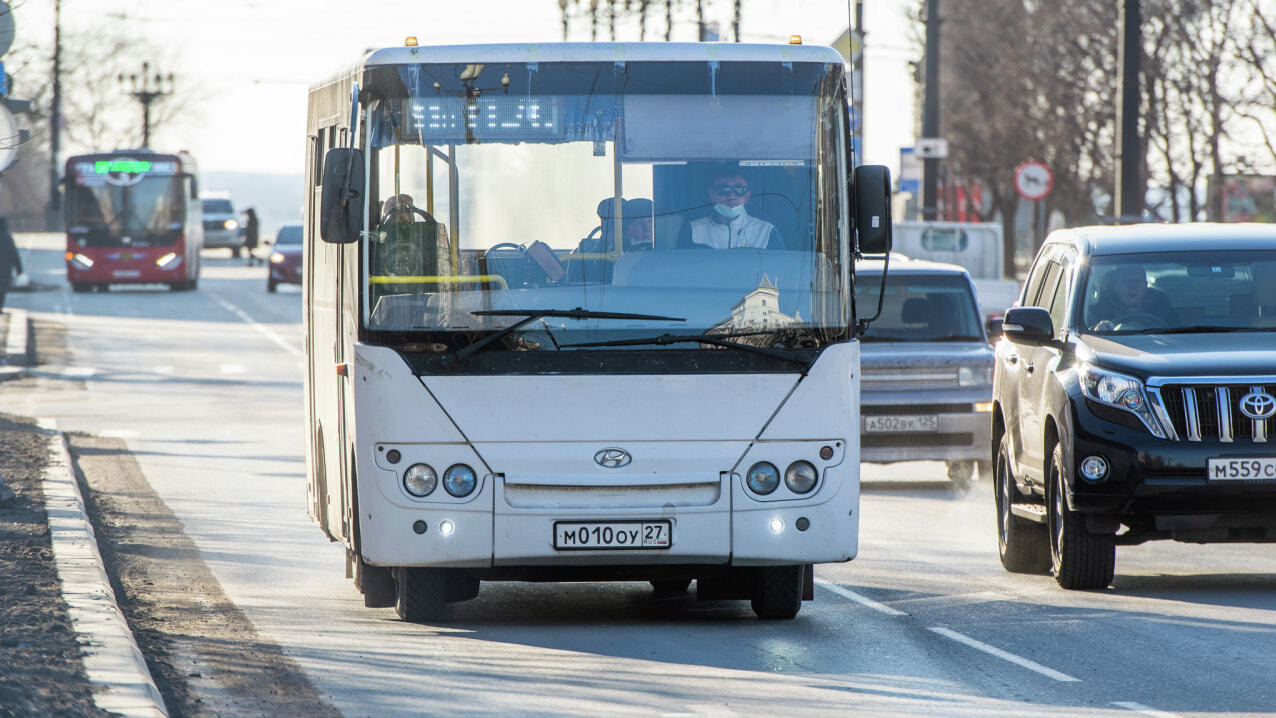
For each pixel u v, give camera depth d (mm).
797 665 23109
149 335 101062
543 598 29516
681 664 23172
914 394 46156
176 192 142750
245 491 43188
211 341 98375
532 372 24406
